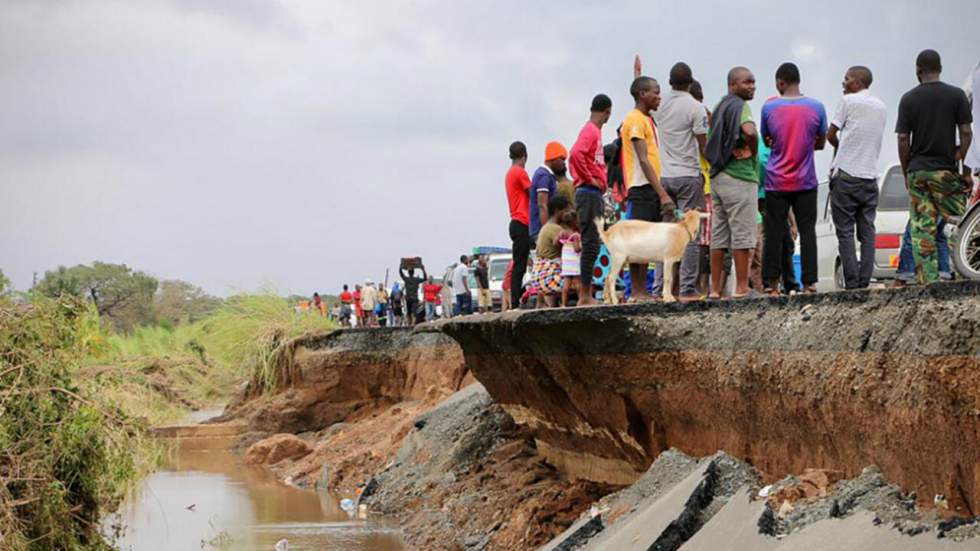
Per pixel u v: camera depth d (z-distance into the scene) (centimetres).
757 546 683
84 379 1091
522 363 1268
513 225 1552
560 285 1440
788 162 1068
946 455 676
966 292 670
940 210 1052
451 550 1277
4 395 967
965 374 652
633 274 1216
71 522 987
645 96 1177
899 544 583
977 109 1032
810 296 836
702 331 968
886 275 1647
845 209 1111
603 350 1062
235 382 2992
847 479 775
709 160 1099
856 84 1127
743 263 1092
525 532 1170
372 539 1400
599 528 953
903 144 1060
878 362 736
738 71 1093
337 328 2705
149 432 1177
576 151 1244
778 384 849
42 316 1016
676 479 930
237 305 3028
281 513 1630
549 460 1405
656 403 1034
